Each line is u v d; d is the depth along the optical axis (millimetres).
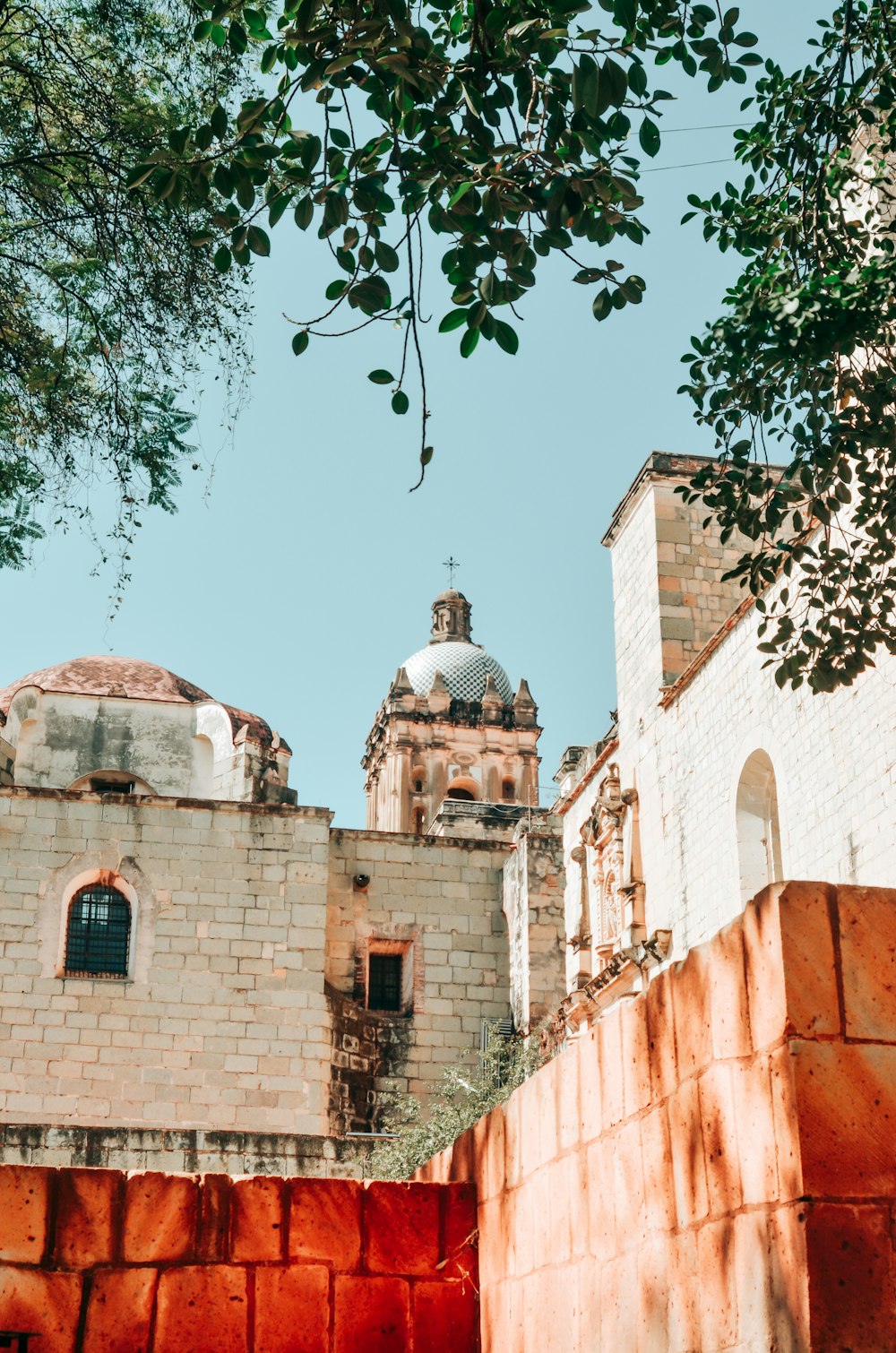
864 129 16906
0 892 35094
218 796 44188
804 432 13023
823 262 13773
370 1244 10141
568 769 37500
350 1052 36156
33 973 34625
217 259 9875
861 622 13211
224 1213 9852
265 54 9602
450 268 9633
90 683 46531
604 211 9547
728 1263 6898
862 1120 6520
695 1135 7383
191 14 13727
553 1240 9094
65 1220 9539
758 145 13961
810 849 22609
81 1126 30516
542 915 36969
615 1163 8312
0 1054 33938
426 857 39156
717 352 13352
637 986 29375
